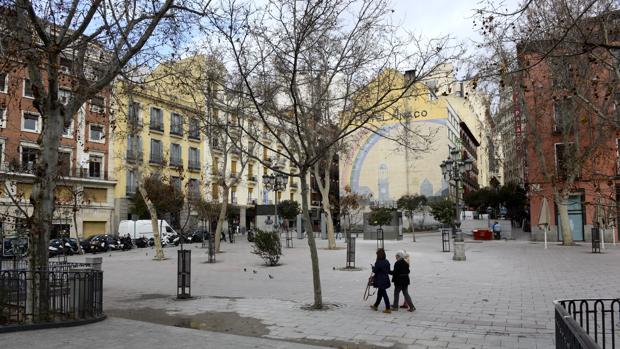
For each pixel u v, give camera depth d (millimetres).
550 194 33719
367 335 8172
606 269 17250
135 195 45531
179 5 10617
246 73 12492
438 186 66375
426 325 8859
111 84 13750
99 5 9781
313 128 15891
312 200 78688
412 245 31875
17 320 8586
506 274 16125
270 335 8258
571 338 3879
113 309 10781
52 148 9539
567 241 30125
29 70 9398
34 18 8859
